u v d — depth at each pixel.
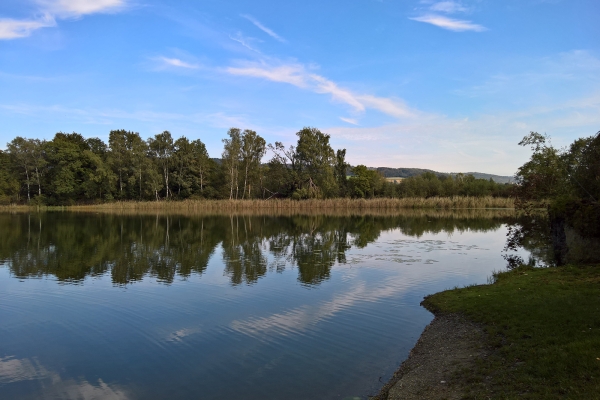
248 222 49.28
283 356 10.06
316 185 84.81
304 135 84.56
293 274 19.55
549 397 6.14
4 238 33.78
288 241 31.75
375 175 96.00
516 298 12.02
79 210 76.38
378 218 55.38
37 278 19.14
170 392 8.41
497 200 76.12
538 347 8.06
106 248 28.44
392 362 9.62
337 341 10.98
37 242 31.48
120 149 85.81
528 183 22.83
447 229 40.38
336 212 69.75
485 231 38.44
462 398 7.00
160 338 11.43
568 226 17.23
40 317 13.38
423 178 95.31
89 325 12.59
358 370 9.22
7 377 9.23
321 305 14.34
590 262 16.20
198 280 18.50
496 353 8.58
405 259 23.36
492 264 21.58
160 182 84.06
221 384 8.69
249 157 86.88
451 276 18.72
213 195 90.06
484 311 11.57
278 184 90.12
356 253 25.73
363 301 14.80
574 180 18.89
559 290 12.00
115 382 8.91
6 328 12.39
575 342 7.68
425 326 12.02
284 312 13.60
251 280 18.38
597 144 17.61
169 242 31.44
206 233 37.44
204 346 10.80
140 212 70.69
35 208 78.88
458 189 87.94
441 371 8.39
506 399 6.48
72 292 16.55
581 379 6.38
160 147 88.25
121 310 14.09
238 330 11.95
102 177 81.88
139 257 24.81
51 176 84.06
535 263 20.78
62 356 10.33
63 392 8.52
